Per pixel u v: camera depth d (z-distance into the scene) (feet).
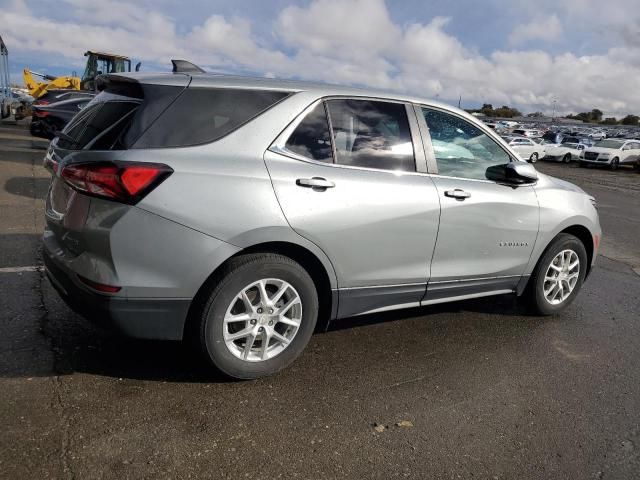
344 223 10.42
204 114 9.56
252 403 9.53
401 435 8.98
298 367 11.04
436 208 11.73
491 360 12.13
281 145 10.04
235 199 9.28
